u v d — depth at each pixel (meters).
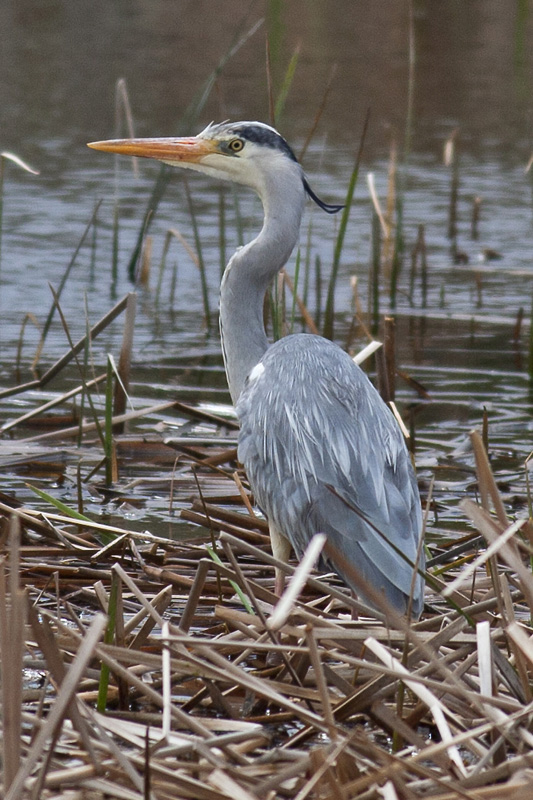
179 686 7.28
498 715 5.82
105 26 38.28
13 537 5.10
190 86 30.02
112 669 6.57
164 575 8.63
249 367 9.84
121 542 9.31
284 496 8.33
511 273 18.78
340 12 39.91
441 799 5.24
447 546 9.92
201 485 11.95
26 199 23.34
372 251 18.34
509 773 5.50
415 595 7.34
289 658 7.09
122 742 6.49
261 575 9.30
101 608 8.42
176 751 5.82
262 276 9.87
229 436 13.22
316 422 8.23
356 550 7.68
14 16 39.66
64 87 30.17
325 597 8.38
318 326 17.41
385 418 8.43
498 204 24.25
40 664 7.09
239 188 24.91
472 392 15.23
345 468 7.98
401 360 16.59
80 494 11.09
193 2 42.06
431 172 25.80
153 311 18.44
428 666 6.46
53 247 20.84
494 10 40.78
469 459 12.70
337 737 5.75
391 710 6.36
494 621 7.57
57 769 5.70
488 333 18.16
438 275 21.03
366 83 30.91
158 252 21.02
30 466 12.52
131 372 15.78
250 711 7.04
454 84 31.36
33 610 6.32
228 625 7.93
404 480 8.16
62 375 15.49
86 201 23.30
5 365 15.80
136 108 27.62
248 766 5.91
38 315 17.73
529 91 30.94
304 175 10.09
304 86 30.25
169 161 10.18
